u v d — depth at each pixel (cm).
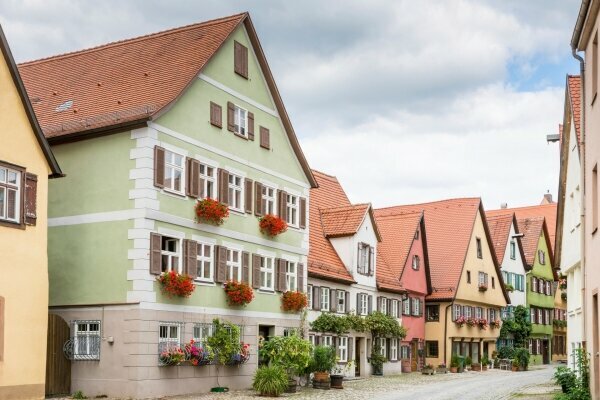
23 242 2219
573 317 3011
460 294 5256
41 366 2253
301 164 3534
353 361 3794
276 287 3275
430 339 5172
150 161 2602
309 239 3909
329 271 3800
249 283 3094
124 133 2641
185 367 2706
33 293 2241
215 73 2972
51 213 2727
